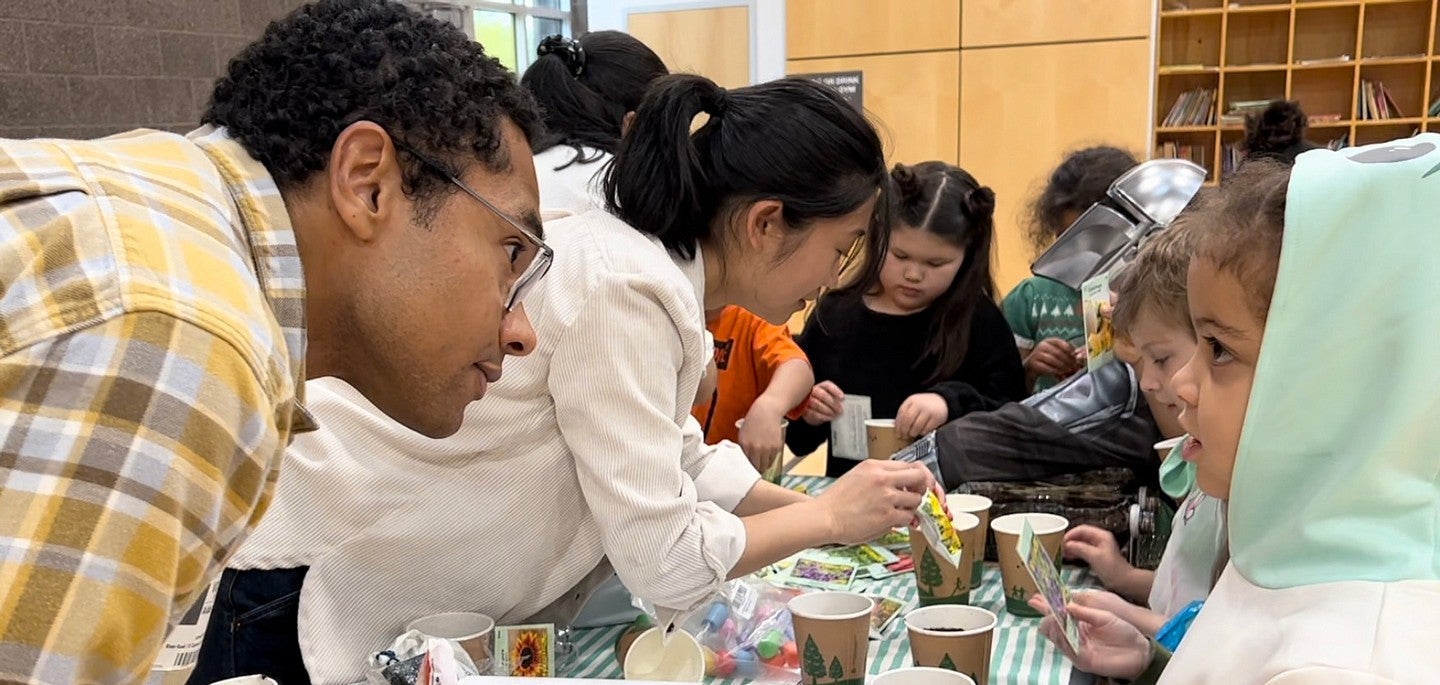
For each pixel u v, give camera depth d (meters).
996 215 5.89
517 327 0.81
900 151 6.03
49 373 0.51
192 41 3.95
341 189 0.67
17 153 0.57
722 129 1.30
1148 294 1.38
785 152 1.26
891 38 5.91
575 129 1.85
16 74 3.44
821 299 2.42
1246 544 0.81
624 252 1.21
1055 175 2.66
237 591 1.25
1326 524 0.75
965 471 1.62
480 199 0.71
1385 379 0.73
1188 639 0.87
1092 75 5.57
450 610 1.30
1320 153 0.79
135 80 3.78
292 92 0.67
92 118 3.66
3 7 3.39
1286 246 0.74
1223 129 5.66
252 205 0.65
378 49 0.68
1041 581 1.17
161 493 0.52
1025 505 1.56
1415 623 0.68
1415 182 0.72
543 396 1.21
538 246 0.77
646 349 1.17
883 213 1.42
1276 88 5.80
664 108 1.28
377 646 1.28
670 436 1.20
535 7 6.02
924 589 1.37
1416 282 0.71
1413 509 0.73
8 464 0.50
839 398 2.18
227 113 0.69
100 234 0.55
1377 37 5.64
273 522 1.25
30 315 0.51
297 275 0.66
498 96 0.74
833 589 1.47
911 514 1.30
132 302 0.53
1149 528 1.50
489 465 1.24
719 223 1.31
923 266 2.25
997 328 2.35
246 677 1.06
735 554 1.21
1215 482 0.86
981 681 1.13
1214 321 0.82
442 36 0.73
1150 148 5.58
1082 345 2.53
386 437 1.23
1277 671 0.70
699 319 1.24
